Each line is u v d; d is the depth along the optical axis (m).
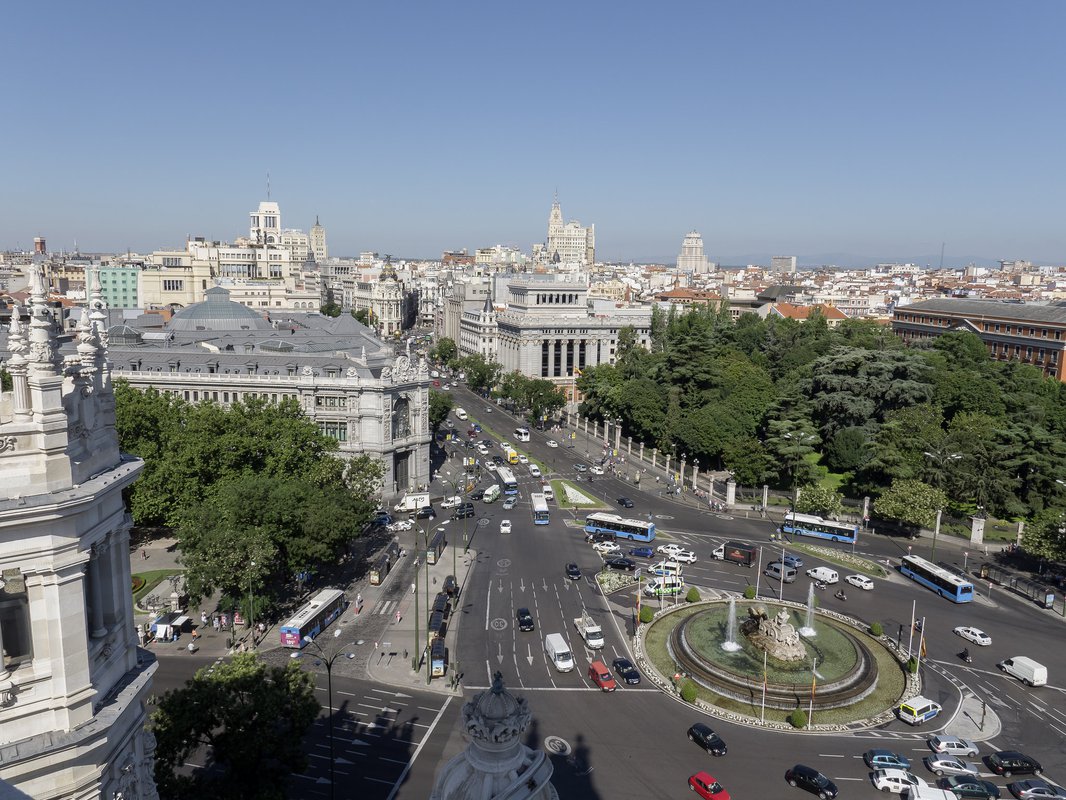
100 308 32.44
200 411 124.50
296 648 92.94
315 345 178.12
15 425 26.41
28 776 27.12
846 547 134.25
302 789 67.62
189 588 93.50
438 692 84.94
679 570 118.44
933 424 160.75
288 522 103.44
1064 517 116.62
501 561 124.06
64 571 27.42
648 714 81.62
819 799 68.19
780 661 91.69
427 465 165.12
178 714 57.56
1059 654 96.44
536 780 25.31
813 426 171.75
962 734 79.38
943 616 106.94
